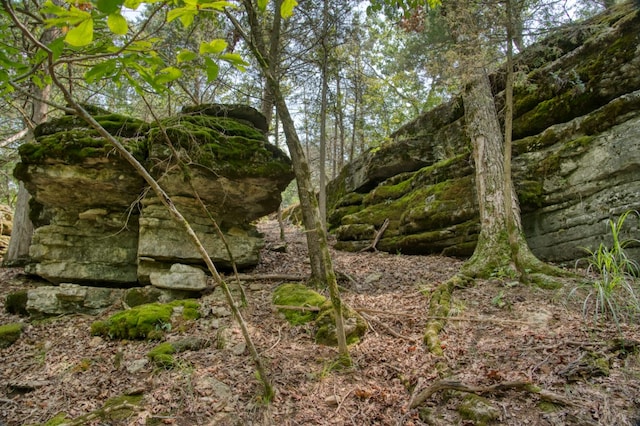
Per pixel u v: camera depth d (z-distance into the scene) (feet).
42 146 20.01
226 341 15.98
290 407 12.07
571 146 23.84
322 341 15.80
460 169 31.73
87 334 17.80
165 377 13.80
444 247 30.07
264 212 25.49
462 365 13.07
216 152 21.44
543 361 12.37
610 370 11.50
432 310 17.11
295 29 28.99
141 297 20.57
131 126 21.98
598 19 27.22
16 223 30.60
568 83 26.30
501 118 30.14
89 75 7.44
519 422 10.19
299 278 23.86
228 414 11.91
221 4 5.92
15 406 13.03
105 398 13.12
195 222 23.02
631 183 20.59
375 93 44.06
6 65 7.88
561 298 16.79
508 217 20.13
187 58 7.15
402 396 12.20
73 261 22.15
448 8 23.65
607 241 21.08
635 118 21.22
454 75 24.59
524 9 23.21
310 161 74.02
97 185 21.25
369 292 21.84
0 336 17.37
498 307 17.11
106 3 5.05
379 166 41.83
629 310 14.47
